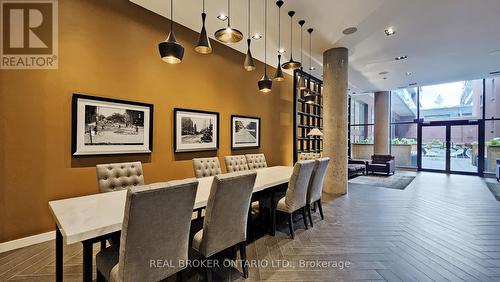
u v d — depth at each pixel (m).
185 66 4.05
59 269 1.74
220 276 2.04
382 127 9.40
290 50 5.04
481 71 6.61
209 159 3.55
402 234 2.94
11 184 2.52
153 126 3.61
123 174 2.54
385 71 6.64
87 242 1.43
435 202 4.43
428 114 8.87
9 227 2.51
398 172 8.57
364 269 2.16
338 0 3.29
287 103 6.56
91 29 2.99
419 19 3.80
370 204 4.30
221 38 2.54
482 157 7.68
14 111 2.54
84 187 2.96
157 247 1.38
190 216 1.52
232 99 4.93
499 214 3.70
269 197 3.12
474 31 4.23
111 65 3.16
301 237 2.85
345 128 5.11
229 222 1.85
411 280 1.99
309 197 3.16
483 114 7.70
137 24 3.42
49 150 2.72
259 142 5.57
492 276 2.04
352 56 5.48
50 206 1.76
